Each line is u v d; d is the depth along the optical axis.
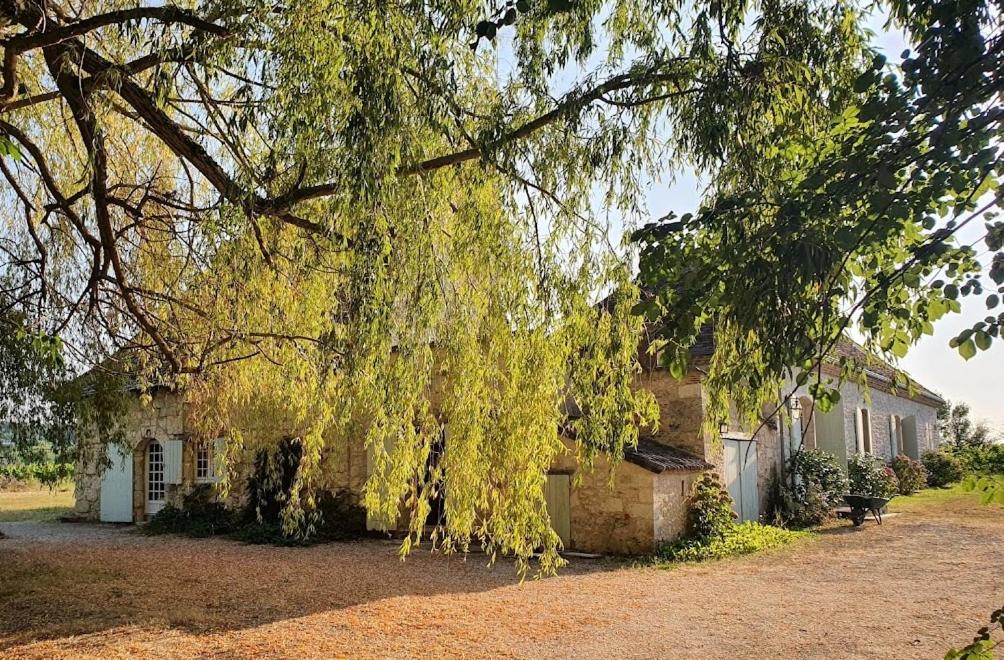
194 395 7.21
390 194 4.45
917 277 2.99
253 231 5.02
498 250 5.40
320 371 5.64
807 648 6.06
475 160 5.37
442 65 4.54
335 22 4.27
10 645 6.43
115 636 6.67
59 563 10.74
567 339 5.57
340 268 5.03
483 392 5.39
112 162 6.83
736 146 4.26
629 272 5.54
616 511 10.94
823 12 4.42
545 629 6.82
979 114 2.49
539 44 5.09
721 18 4.21
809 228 2.43
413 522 5.57
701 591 8.40
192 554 11.72
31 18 4.39
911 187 2.74
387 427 4.96
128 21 4.38
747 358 3.03
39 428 9.55
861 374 3.75
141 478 16.89
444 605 7.84
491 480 5.46
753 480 13.61
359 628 6.90
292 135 4.34
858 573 9.28
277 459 12.23
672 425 12.06
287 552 11.94
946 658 2.74
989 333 2.75
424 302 4.79
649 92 4.99
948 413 32.16
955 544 11.35
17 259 6.78
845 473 16.33
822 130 3.66
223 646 6.35
